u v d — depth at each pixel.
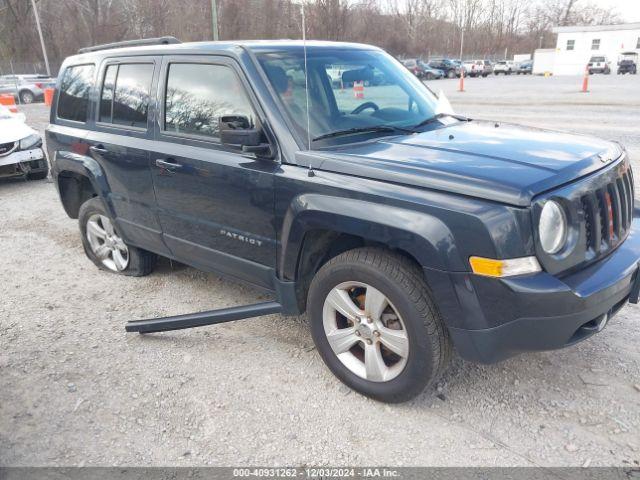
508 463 2.56
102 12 48.31
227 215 3.47
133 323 3.83
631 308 3.95
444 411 2.94
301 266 3.18
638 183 6.96
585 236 2.64
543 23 87.25
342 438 2.78
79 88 4.76
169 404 3.10
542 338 2.49
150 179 3.97
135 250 4.70
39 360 3.59
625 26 51.78
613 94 21.31
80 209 5.02
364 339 2.97
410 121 3.65
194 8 42.25
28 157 8.76
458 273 2.49
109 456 2.72
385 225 2.63
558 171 2.62
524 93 23.45
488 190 2.46
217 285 4.69
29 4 47.38
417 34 66.69
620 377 3.14
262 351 3.61
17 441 2.85
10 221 6.95
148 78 4.00
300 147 3.11
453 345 2.84
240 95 3.36
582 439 2.68
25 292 4.71
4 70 46.62
